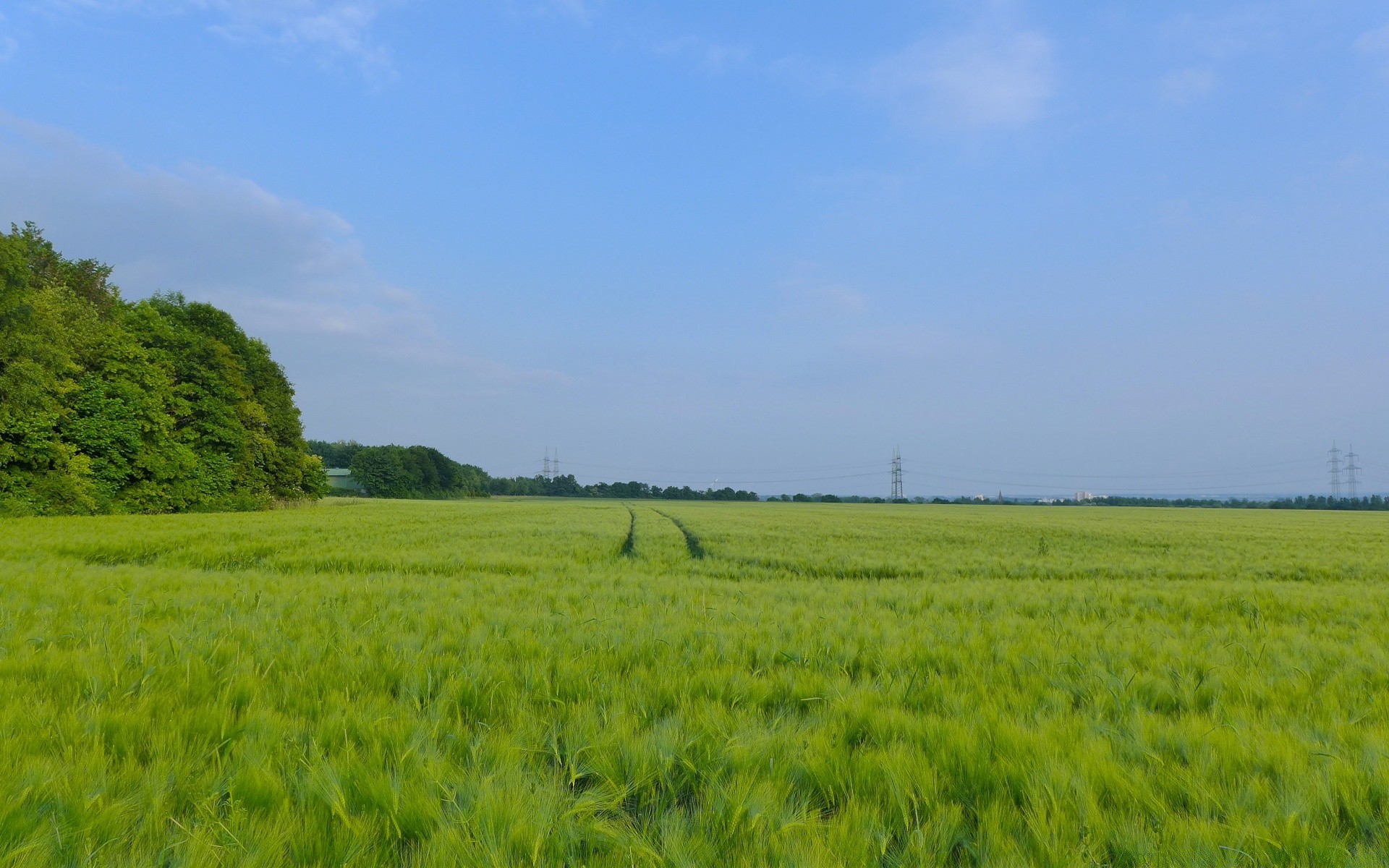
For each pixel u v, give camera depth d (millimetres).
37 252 33938
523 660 4711
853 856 2236
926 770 2840
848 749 3119
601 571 12883
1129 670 4684
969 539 25031
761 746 3070
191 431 39688
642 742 3131
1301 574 15391
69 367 30406
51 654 4328
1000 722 3393
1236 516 61969
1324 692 4258
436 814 2404
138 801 2484
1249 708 3920
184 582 8898
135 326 38312
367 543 19391
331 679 4051
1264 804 2662
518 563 14148
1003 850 2299
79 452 32719
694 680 4195
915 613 7863
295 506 55344
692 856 2244
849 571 15211
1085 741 3156
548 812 2441
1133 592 10242
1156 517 55594
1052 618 7504
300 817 2424
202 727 3184
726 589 10133
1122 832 2428
